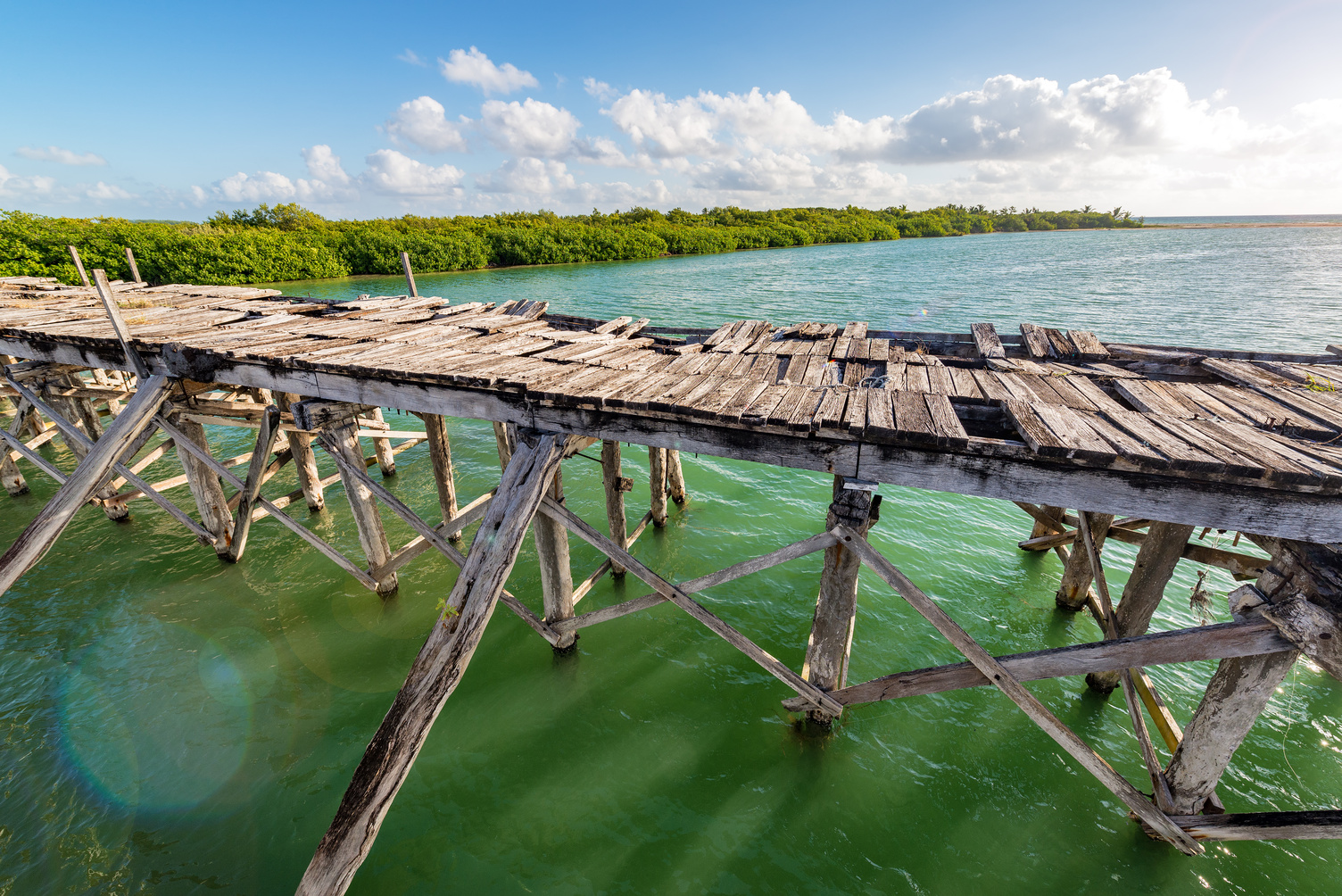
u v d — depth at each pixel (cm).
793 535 1041
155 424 732
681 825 557
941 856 525
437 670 446
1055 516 880
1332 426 422
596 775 607
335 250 4841
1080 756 467
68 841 534
